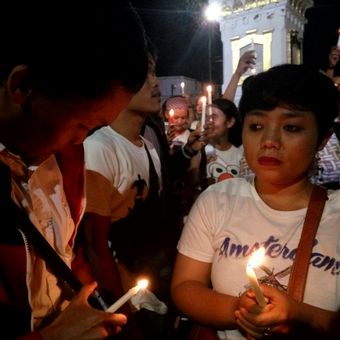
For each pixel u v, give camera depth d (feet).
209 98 11.15
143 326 6.14
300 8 21.01
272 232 4.57
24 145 3.34
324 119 4.51
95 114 3.25
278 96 4.31
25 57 2.91
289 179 4.53
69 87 3.02
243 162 9.35
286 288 4.35
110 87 3.12
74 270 4.50
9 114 3.13
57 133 3.25
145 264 6.94
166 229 7.68
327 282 4.25
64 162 4.17
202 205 5.06
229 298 4.48
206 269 5.00
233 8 21.12
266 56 20.25
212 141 12.39
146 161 7.03
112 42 3.03
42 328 3.47
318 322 3.96
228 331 4.72
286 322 3.84
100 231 5.75
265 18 19.99
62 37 2.89
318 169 7.83
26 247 3.33
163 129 9.16
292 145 4.38
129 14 3.21
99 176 5.93
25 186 3.59
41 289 3.58
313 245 4.36
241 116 4.87
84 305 3.39
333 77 10.74
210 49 31.91
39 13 2.89
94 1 3.03
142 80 3.31
